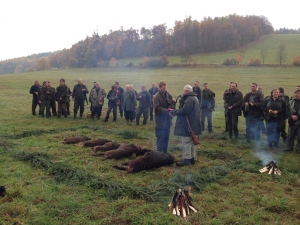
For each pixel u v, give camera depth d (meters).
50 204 4.85
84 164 7.09
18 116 14.82
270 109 9.26
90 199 5.14
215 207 4.86
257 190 5.64
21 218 4.43
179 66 62.88
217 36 77.38
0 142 8.76
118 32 86.56
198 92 11.73
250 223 4.39
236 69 54.56
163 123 7.72
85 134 10.61
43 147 8.54
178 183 5.81
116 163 7.23
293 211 4.77
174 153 8.41
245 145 9.38
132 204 4.93
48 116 14.62
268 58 62.44
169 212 4.62
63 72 66.44
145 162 6.68
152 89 14.59
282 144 9.73
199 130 7.18
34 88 15.21
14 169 6.57
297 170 6.77
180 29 78.94
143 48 83.38
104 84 38.91
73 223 4.33
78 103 14.30
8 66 123.06
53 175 6.27
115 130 11.38
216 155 7.96
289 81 38.72
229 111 10.48
